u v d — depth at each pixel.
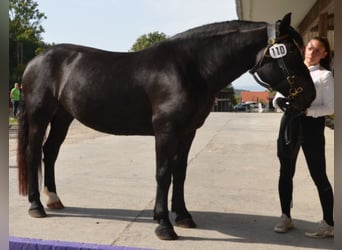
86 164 5.66
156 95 2.71
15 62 30.67
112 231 2.92
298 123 2.70
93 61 3.03
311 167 2.72
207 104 2.78
